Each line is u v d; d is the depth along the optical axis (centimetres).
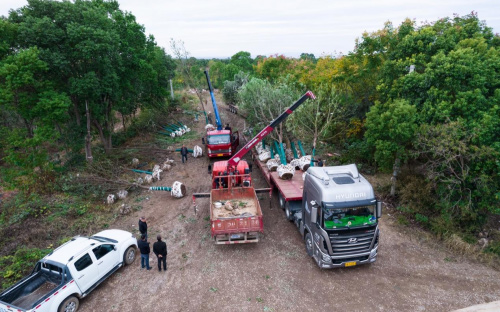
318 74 2441
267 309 795
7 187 1596
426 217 1196
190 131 2920
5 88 1476
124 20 2130
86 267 846
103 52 1703
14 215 1323
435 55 1224
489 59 1177
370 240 874
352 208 854
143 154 2128
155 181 1731
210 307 812
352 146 1884
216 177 1248
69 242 912
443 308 779
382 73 1534
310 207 956
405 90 1291
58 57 1550
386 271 934
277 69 3441
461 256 1008
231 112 3884
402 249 1049
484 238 1110
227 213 1112
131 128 2789
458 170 1159
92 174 1681
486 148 1021
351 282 888
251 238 1036
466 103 1103
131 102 2661
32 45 1538
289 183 1320
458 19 1572
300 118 1683
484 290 844
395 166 1333
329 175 949
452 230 1100
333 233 852
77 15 1666
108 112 2253
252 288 877
